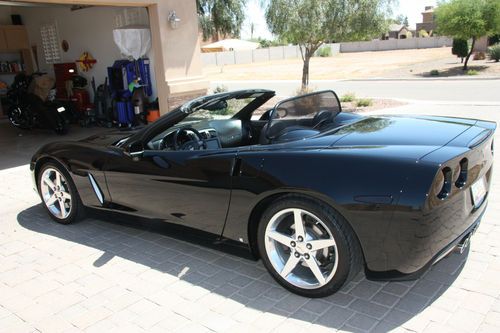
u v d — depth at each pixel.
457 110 11.10
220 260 3.71
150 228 3.98
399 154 2.67
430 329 2.61
